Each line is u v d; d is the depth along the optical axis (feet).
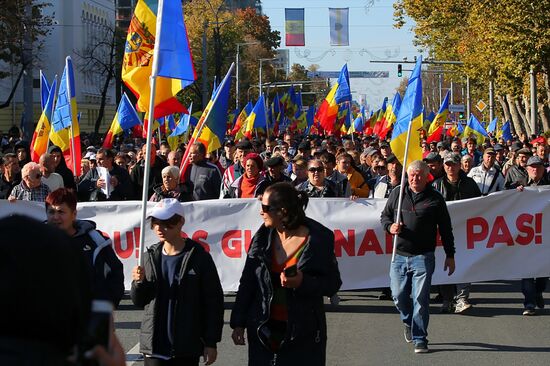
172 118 89.35
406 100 30.89
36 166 35.68
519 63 110.93
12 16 110.73
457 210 36.50
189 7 240.73
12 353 5.77
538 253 36.81
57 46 231.71
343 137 101.09
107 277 18.70
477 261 36.42
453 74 217.56
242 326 18.30
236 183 39.29
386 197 40.37
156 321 18.70
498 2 108.99
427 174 28.02
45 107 45.47
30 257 5.86
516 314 34.83
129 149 75.61
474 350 28.50
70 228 18.76
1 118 213.46
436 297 38.24
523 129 190.49
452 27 164.55
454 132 142.00
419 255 28.14
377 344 29.32
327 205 36.78
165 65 21.54
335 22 151.33
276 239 18.01
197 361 18.84
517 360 27.20
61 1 232.73
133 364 26.89
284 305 17.70
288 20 156.15
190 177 41.01
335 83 78.54
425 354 27.96
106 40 222.69
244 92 269.44
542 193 36.96
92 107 250.78
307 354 17.63
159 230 18.63
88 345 6.05
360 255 36.81
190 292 18.56
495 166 42.29
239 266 36.27
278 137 116.98
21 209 34.09
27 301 5.82
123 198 44.32
